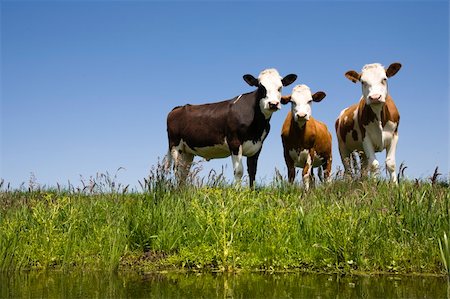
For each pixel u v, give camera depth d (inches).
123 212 299.9
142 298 185.0
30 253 259.0
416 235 256.7
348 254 243.4
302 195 341.4
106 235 269.9
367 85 425.4
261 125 450.0
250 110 446.6
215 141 466.6
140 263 258.4
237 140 449.1
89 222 295.7
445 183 379.9
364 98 431.8
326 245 251.8
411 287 203.0
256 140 452.8
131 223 290.4
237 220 267.6
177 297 186.7
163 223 284.5
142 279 222.7
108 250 255.9
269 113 446.3
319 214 273.7
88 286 207.6
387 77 437.1
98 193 337.7
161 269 246.7
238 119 447.2
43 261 255.9
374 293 192.5
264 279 221.1
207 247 254.7
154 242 277.9
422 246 246.1
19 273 239.8
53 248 263.0
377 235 254.7
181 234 277.3
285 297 186.1
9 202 346.6
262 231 264.7
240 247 258.7
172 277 227.3
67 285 209.9
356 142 460.8
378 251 245.8
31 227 284.8
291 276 227.3
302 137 452.1
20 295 190.7
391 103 437.1
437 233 253.6
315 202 301.4
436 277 224.1
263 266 246.8
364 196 288.2
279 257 248.4
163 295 190.1
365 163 456.8
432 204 274.2
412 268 237.3
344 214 255.1
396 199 284.7
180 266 252.4
